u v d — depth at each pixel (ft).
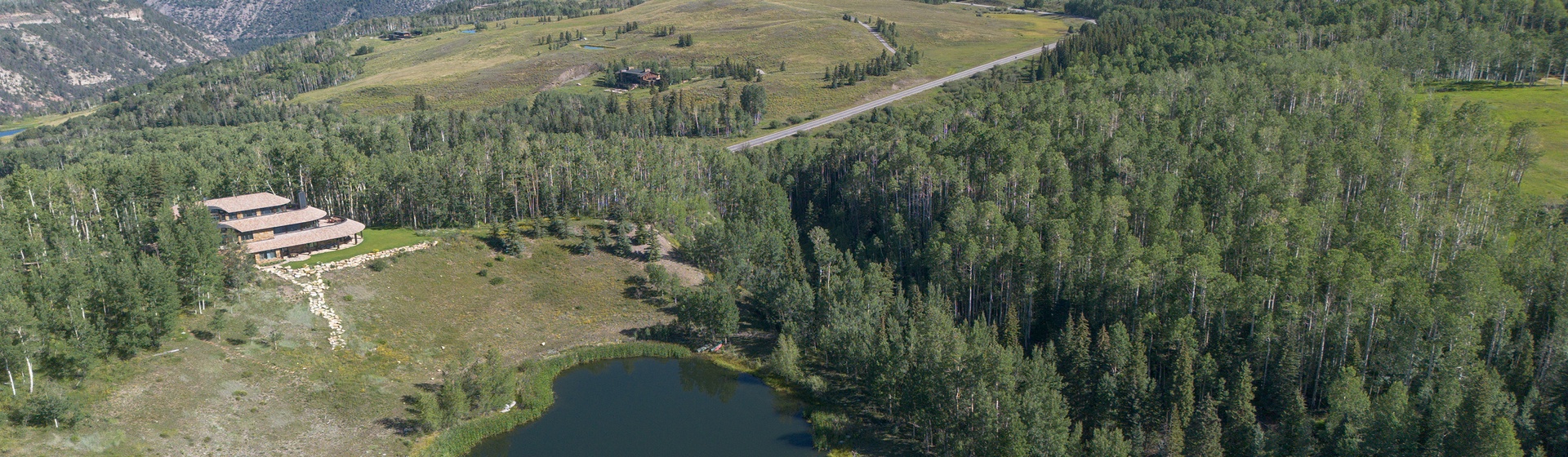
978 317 459.32
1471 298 341.00
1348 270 358.23
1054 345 375.66
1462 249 431.02
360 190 591.37
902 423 376.68
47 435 306.55
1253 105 618.85
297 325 417.49
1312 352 363.35
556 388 420.77
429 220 577.43
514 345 453.58
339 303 444.55
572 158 646.33
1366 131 552.82
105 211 497.46
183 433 328.70
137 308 359.66
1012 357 342.03
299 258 487.61
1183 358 335.47
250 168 617.62
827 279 501.15
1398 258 383.04
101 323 356.38
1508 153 560.20
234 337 395.34
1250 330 384.88
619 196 609.83
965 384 333.42
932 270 476.95
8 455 292.20
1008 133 597.93
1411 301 345.10
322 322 425.28
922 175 581.12
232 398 355.15
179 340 381.60
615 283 520.83
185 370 363.56
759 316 502.38
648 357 458.91
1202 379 345.51
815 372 428.56
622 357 456.86
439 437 357.00
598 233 578.25
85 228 483.51
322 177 584.40
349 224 519.60
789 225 597.11
